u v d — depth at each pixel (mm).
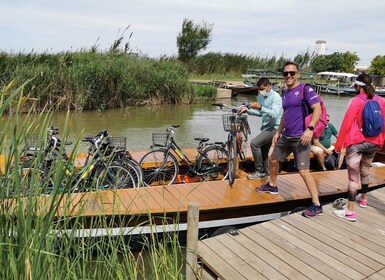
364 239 3822
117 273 2699
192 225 3252
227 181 5711
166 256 3145
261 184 5594
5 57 14742
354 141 4203
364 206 4730
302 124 4328
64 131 2047
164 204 4617
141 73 18234
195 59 33344
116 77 16688
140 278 3539
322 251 3553
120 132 11648
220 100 22391
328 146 7480
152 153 6750
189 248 3299
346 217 4305
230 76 33719
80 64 15812
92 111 15945
